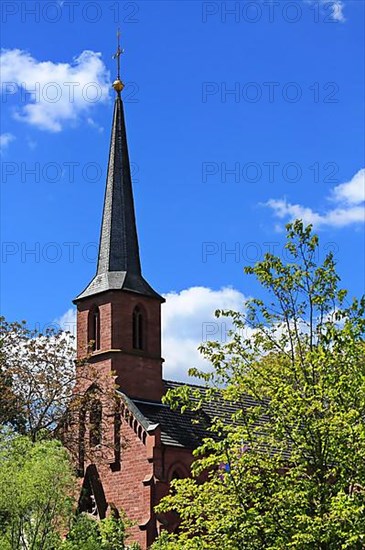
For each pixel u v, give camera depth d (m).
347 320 27.39
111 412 59.03
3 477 41.50
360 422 26.00
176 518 55.31
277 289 28.45
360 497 25.38
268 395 27.77
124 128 70.56
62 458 44.19
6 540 41.72
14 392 53.84
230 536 26.48
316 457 26.38
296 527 25.70
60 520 46.25
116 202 67.75
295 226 28.48
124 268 65.31
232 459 27.86
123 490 57.34
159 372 63.41
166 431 58.69
